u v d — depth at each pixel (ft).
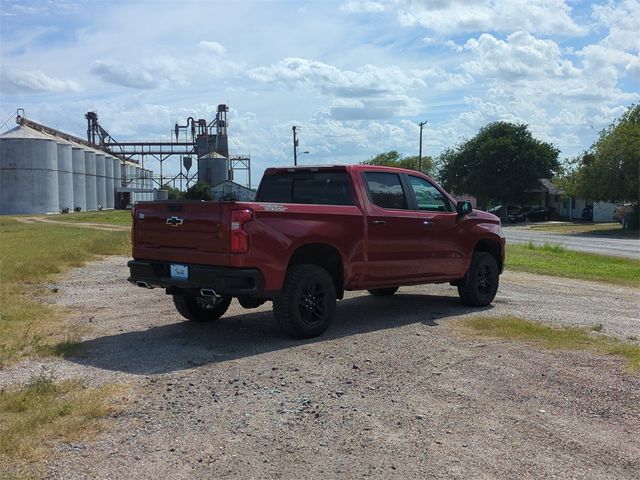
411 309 31.09
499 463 13.17
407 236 27.55
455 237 29.99
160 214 24.23
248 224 22.03
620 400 16.97
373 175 27.12
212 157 345.31
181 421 15.29
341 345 23.04
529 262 58.49
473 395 17.38
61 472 12.44
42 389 16.99
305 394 17.40
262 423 15.25
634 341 24.32
